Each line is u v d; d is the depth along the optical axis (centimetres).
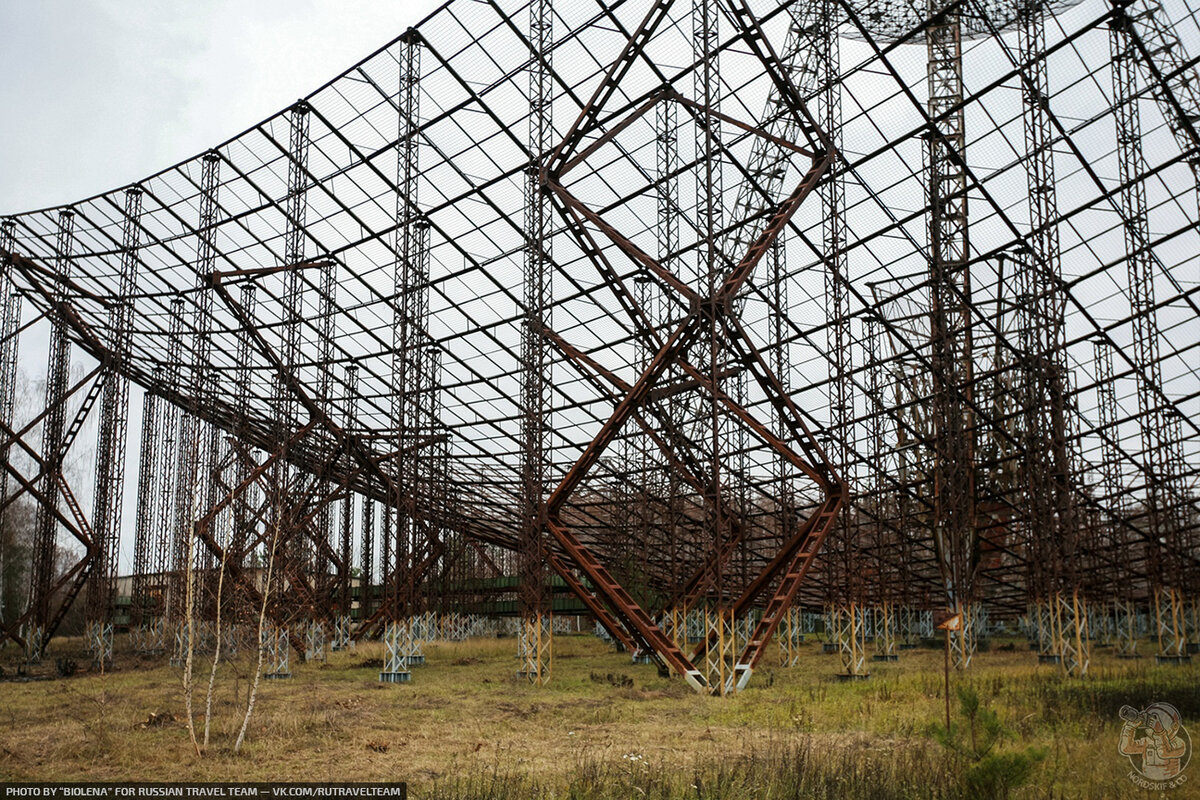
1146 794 1139
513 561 7325
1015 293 3566
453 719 1952
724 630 2767
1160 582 3491
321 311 4419
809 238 3734
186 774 1358
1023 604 5709
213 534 3956
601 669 3278
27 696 2473
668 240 3575
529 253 3566
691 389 3275
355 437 4694
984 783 1062
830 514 2819
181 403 4709
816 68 3288
